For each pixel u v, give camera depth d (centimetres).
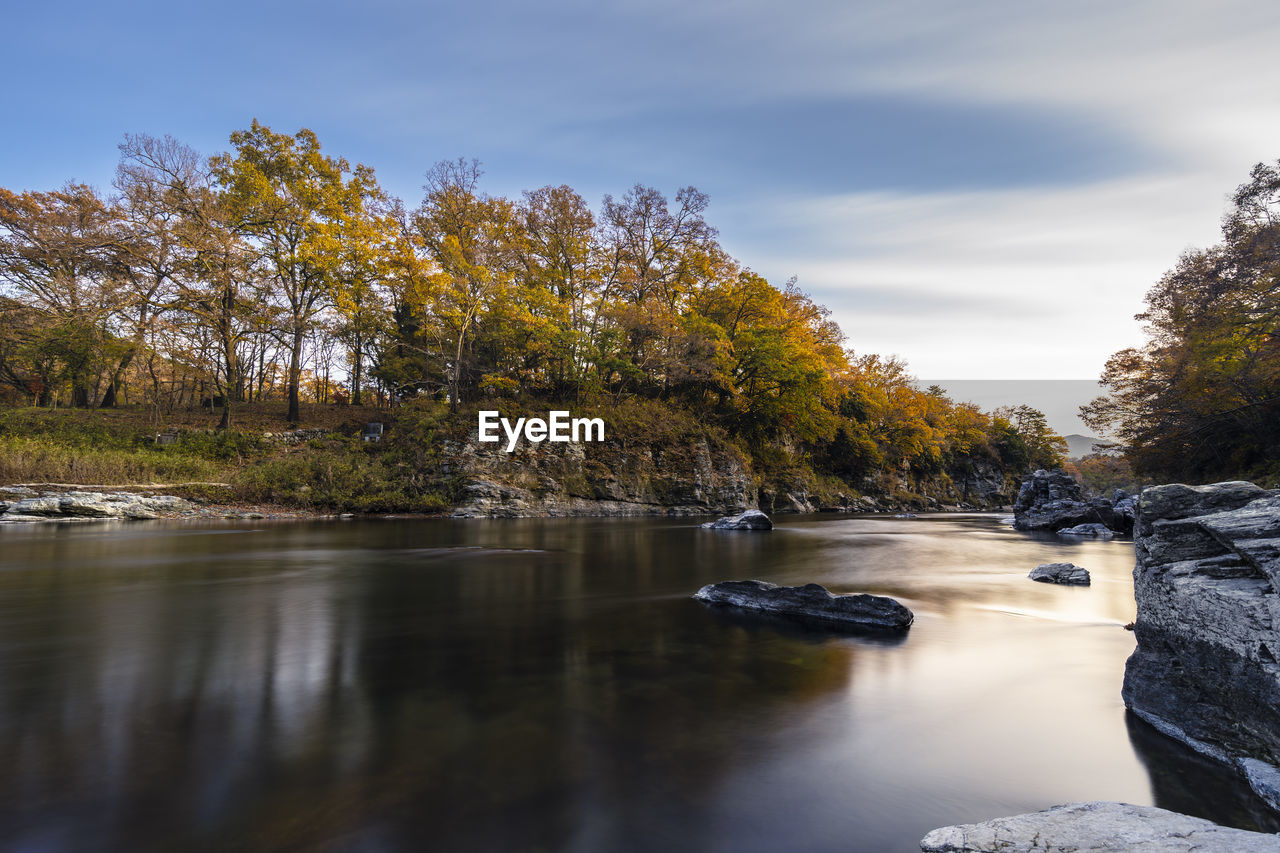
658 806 417
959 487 7750
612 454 4097
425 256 4503
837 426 5450
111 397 4328
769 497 4803
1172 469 3091
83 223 3625
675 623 988
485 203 4572
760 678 708
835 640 885
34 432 3284
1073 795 447
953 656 806
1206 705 532
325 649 819
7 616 999
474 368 4344
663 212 4922
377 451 3734
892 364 6856
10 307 3441
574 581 1391
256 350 5197
